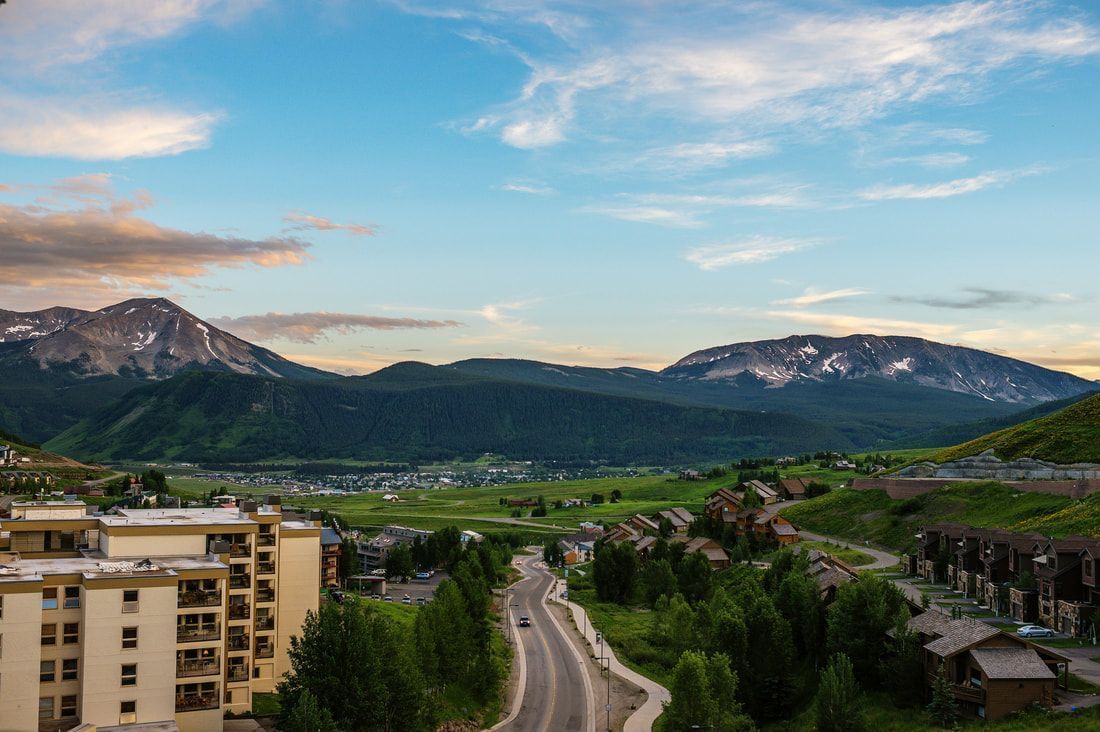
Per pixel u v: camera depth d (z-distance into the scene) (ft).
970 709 379.14
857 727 387.14
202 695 388.98
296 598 475.72
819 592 517.55
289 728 350.64
